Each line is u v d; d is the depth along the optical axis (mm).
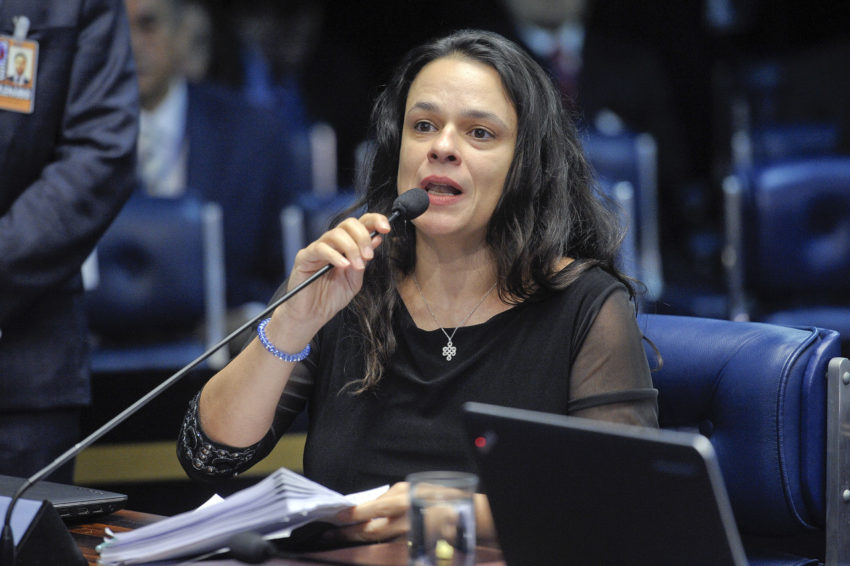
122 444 9383
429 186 6129
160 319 12664
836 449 6035
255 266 16969
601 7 23125
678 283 17047
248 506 4816
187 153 16875
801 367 6109
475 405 4480
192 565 4852
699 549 4059
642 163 15586
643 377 5938
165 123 16891
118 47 8227
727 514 3949
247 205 16938
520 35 20734
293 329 5875
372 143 6855
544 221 6301
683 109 23375
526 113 6203
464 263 6316
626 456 4086
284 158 17266
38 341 7957
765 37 23297
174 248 12773
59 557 4715
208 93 17109
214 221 12969
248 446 6133
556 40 20547
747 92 21125
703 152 23234
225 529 4824
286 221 13828
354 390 6348
